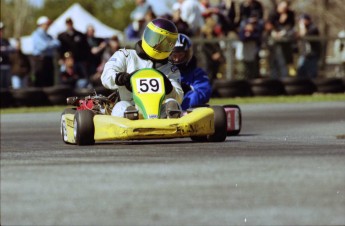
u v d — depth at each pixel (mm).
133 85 33375
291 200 19953
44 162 26984
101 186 21859
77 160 27250
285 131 43625
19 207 19562
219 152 29016
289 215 18406
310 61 81625
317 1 131500
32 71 77500
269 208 19125
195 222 17844
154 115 32688
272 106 67750
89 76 75938
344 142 34375
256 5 78312
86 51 75375
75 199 20312
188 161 26297
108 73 34312
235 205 19453
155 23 34438
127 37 76562
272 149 30297
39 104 71625
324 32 131000
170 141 35094
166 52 34594
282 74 80188
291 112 60969
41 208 19406
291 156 27594
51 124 54375
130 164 25750
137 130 31266
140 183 22219
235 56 77688
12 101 71188
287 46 80125
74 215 18609
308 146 31859
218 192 20938
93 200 20156
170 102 32844
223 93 75562
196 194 20719
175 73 35188
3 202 20141
